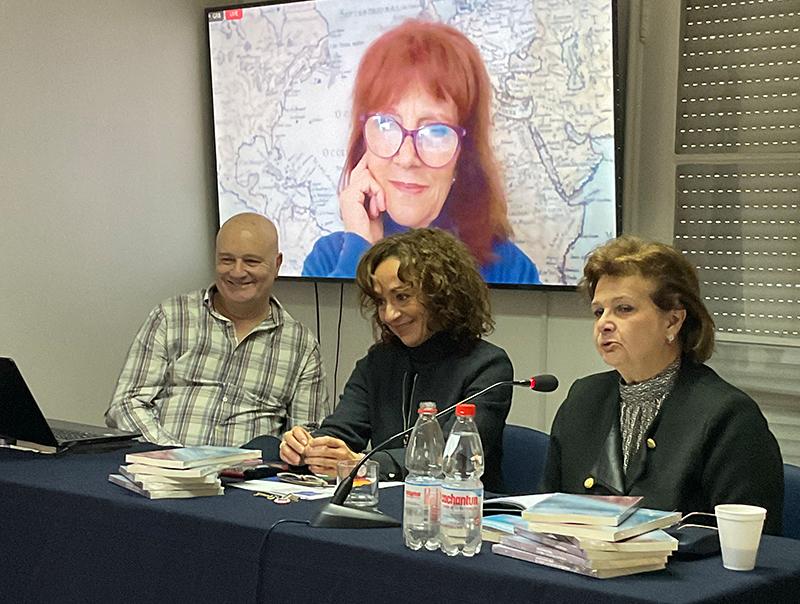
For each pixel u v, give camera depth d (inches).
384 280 106.1
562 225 139.9
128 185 156.6
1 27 140.0
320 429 111.4
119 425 129.6
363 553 70.7
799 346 128.3
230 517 79.2
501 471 105.7
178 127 163.8
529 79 140.0
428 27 147.6
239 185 166.1
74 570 87.4
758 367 131.0
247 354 134.9
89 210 151.4
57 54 146.5
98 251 152.9
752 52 130.0
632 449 87.0
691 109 134.2
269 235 134.1
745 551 67.0
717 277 134.3
